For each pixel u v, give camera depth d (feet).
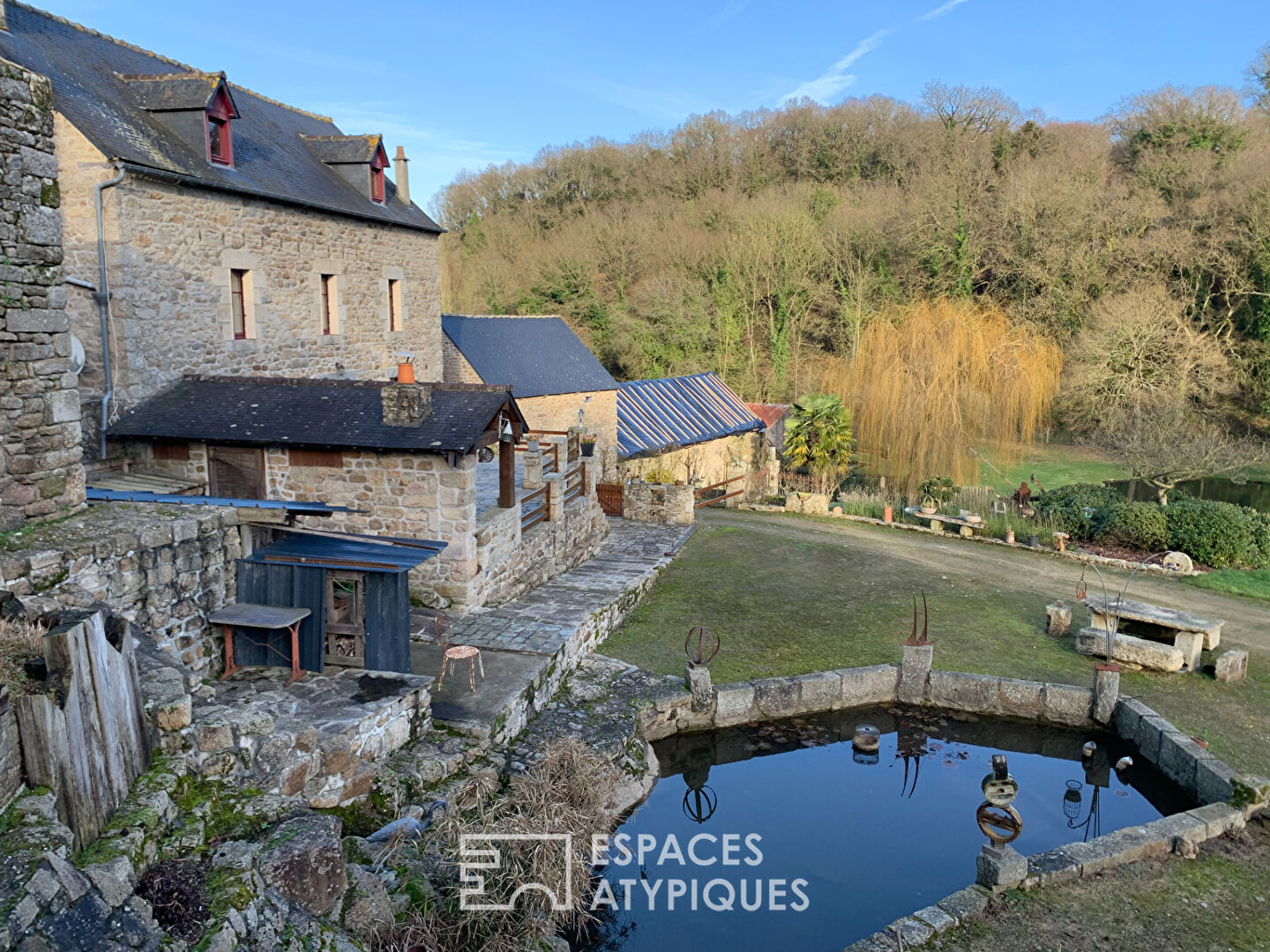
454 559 34.09
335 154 50.42
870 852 24.79
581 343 79.30
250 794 17.29
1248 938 19.74
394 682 24.03
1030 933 19.86
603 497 61.62
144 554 22.09
